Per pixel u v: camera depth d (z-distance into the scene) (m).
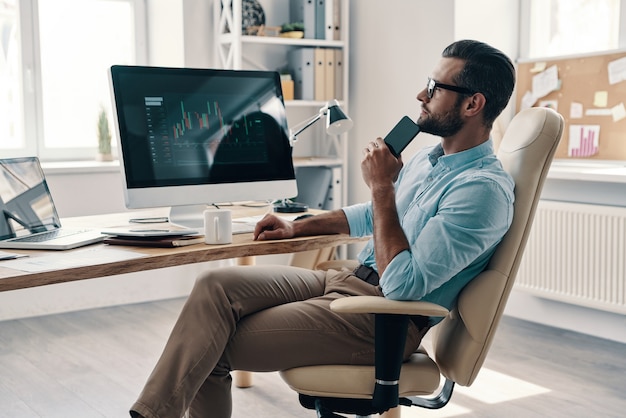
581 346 3.57
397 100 4.38
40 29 4.30
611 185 3.61
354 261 2.35
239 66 4.22
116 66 2.22
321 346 1.83
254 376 3.21
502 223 1.78
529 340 3.67
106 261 1.79
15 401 2.90
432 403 1.93
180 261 1.91
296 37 4.43
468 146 1.98
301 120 4.81
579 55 3.87
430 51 4.14
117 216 2.57
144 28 4.61
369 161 1.94
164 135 2.28
